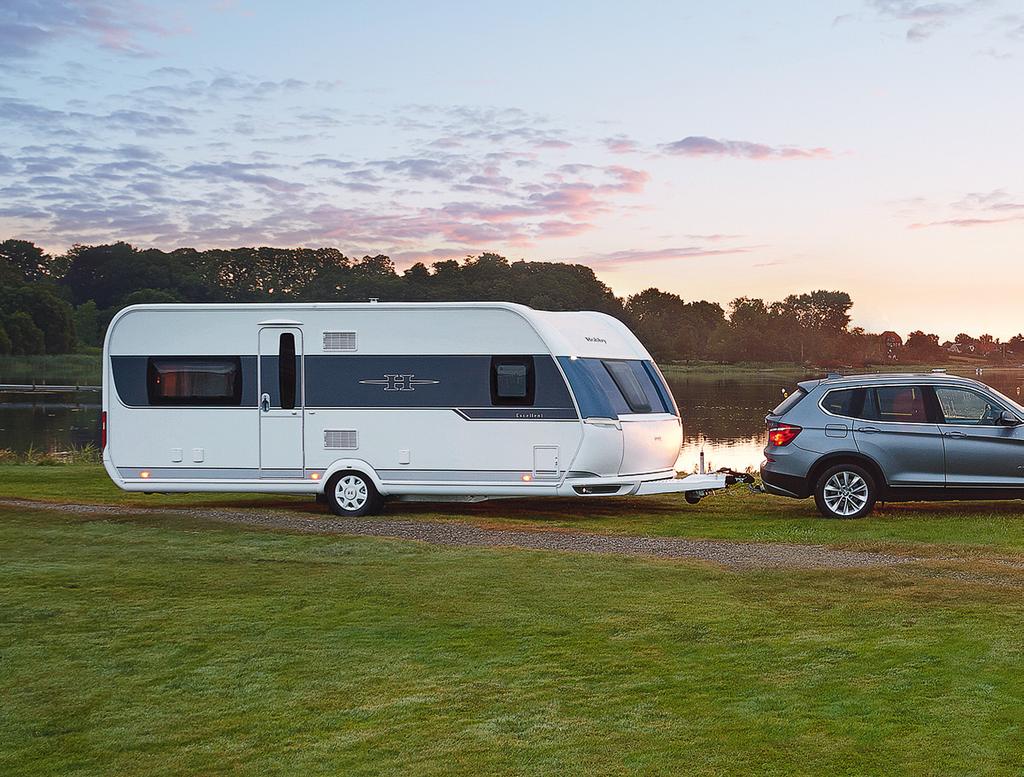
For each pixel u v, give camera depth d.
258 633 8.57
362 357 14.98
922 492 14.01
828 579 10.24
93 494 18.02
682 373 156.12
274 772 5.84
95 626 8.82
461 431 14.84
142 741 6.33
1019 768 5.56
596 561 11.41
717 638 8.20
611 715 6.55
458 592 9.94
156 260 196.62
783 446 14.42
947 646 7.76
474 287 144.25
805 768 5.66
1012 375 116.88
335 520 14.68
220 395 15.19
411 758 5.96
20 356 155.50
